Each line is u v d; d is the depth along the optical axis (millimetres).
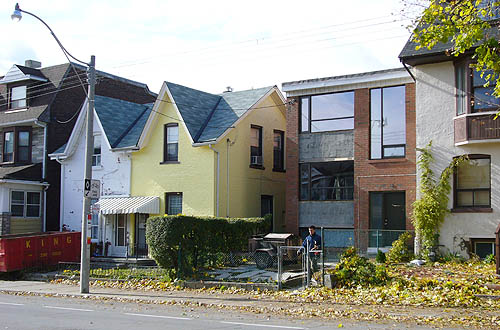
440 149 20766
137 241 26984
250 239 21812
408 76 22484
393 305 13352
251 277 18125
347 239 23781
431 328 10547
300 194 25281
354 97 23906
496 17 18094
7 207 28984
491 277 15852
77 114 33094
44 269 22734
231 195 25938
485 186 20078
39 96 32750
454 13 13383
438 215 20391
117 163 28109
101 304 14734
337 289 15492
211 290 16750
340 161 24328
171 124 26594
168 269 18453
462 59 20312
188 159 25844
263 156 28266
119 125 29406
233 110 27312
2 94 34062
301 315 12359
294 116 25484
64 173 30312
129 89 36656
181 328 10461
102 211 26406
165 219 18047
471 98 19953
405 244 21188
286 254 20953
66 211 29984
